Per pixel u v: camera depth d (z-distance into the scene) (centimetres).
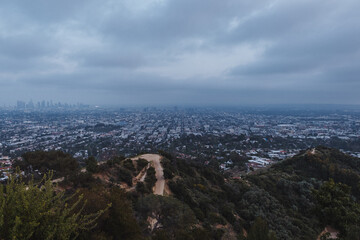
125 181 2108
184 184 2417
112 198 841
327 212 1563
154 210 1151
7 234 421
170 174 2505
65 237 470
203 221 1677
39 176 1734
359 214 1467
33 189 499
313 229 1838
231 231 1677
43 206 474
